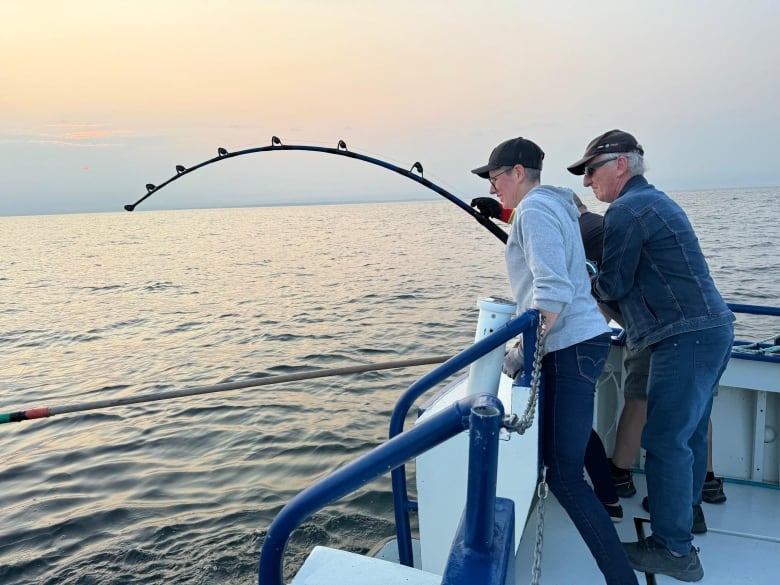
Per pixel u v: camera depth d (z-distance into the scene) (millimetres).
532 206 1817
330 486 983
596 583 2102
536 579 1164
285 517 1006
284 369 8750
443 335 10617
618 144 2186
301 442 5633
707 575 2111
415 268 23469
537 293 1727
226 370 8859
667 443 2014
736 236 29250
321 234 56656
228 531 4055
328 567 1372
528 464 1886
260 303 15891
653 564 2080
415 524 3758
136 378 8711
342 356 9359
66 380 8797
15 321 14766
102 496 4688
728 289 13930
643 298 2041
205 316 14156
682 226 1977
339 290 17719
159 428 6219
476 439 862
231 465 5195
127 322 13922
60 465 5355
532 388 1598
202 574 3576
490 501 888
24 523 4270
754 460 2811
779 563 2176
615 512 2463
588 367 1852
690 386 1952
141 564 3701
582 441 1864
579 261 1883
